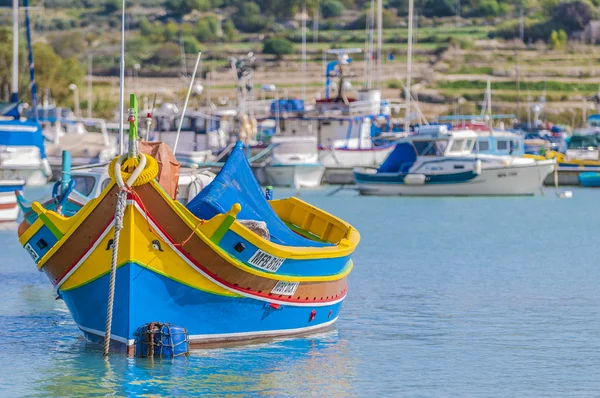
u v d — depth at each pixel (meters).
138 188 45.28
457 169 164.50
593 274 79.38
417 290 70.81
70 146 198.00
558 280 76.12
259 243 46.56
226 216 45.56
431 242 101.62
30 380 45.62
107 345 46.28
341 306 60.72
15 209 107.19
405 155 171.50
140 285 45.84
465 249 95.62
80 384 44.81
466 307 64.50
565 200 161.00
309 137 190.75
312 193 175.38
